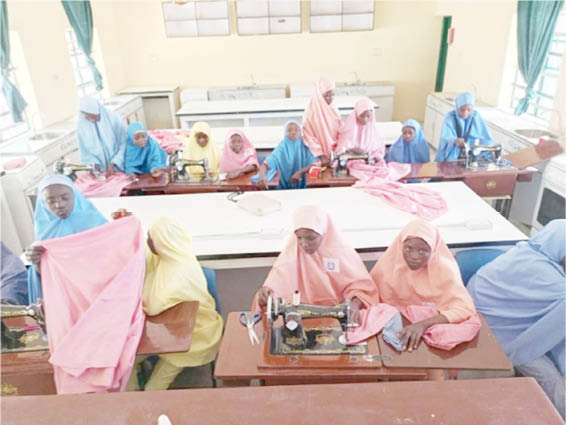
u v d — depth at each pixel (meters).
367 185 2.68
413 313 1.53
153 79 6.55
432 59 6.30
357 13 5.96
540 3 3.69
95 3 5.63
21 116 3.92
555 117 3.47
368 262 2.33
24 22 4.14
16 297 1.89
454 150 3.38
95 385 1.38
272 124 5.14
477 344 1.36
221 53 6.35
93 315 1.51
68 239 1.67
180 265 1.75
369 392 0.94
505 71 4.52
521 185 3.34
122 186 2.99
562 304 1.59
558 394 1.59
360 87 6.18
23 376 1.43
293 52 6.31
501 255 1.89
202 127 3.44
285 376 1.26
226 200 2.61
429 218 2.28
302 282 1.73
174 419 0.89
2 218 3.10
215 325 1.81
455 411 0.88
